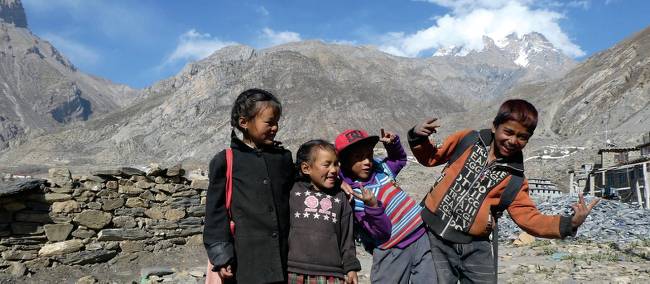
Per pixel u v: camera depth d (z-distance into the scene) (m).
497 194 3.74
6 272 8.84
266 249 3.48
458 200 3.78
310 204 3.71
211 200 3.51
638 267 8.88
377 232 3.88
